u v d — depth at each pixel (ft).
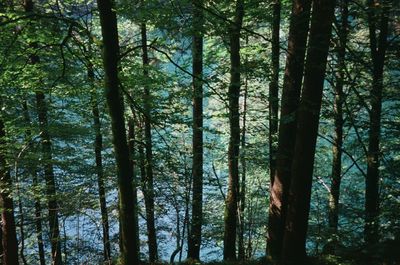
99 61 32.78
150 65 39.40
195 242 43.73
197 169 43.42
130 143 38.58
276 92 38.22
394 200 32.76
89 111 44.91
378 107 35.35
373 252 27.48
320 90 24.48
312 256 28.71
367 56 37.63
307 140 25.23
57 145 47.11
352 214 38.04
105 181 44.19
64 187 47.60
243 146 41.09
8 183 39.09
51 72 36.86
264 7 38.91
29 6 36.88
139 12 30.66
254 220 55.11
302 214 26.13
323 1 23.63
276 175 29.94
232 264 33.60
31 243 56.85
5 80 33.63
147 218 45.83
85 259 52.16
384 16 33.32
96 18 41.75
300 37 27.37
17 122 42.24
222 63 45.42
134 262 22.68
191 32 30.73
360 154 46.93
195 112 42.27
